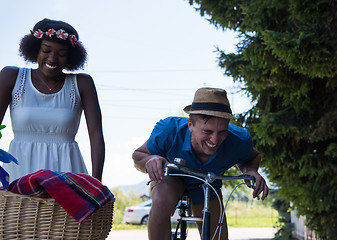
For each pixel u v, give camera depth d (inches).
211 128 98.3
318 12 246.2
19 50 114.2
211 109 97.6
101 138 115.3
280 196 310.3
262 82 283.9
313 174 285.0
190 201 120.8
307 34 238.4
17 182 79.7
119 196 1079.0
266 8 266.5
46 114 111.0
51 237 80.1
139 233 675.4
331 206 288.2
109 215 89.2
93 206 82.7
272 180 306.7
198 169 115.1
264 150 291.7
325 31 245.6
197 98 100.5
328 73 246.2
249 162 123.6
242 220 1122.7
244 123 311.3
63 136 113.3
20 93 111.4
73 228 81.7
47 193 81.2
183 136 111.9
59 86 114.3
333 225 290.7
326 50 239.5
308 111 285.0
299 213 300.7
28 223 79.3
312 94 284.7
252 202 1282.0
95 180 87.1
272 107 305.4
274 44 243.0
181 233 111.7
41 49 110.0
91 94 117.3
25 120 110.1
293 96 278.1
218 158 113.9
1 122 111.6
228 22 308.7
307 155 278.4
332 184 274.2
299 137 280.8
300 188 285.1
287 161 295.0
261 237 628.1
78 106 115.9
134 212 813.9
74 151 114.5
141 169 113.6
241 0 292.5
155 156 105.0
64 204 79.7
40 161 110.0
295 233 427.5
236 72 302.2
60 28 110.6
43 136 111.8
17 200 79.3
